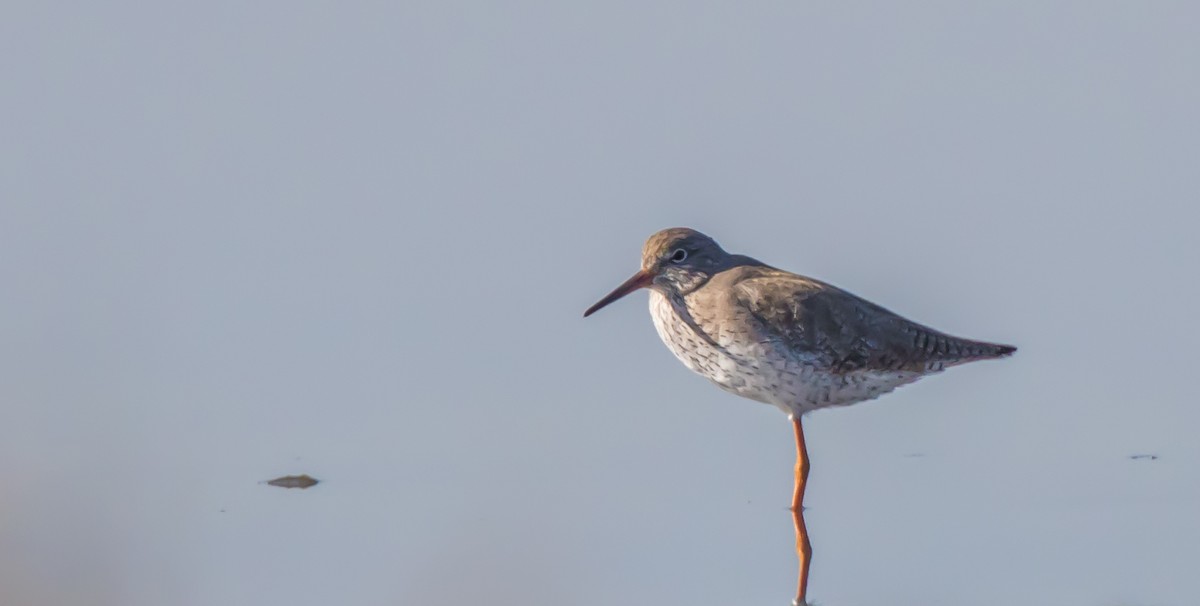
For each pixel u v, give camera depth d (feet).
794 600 38.70
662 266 49.03
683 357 49.52
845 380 47.34
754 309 46.70
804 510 46.16
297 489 47.70
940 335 48.24
